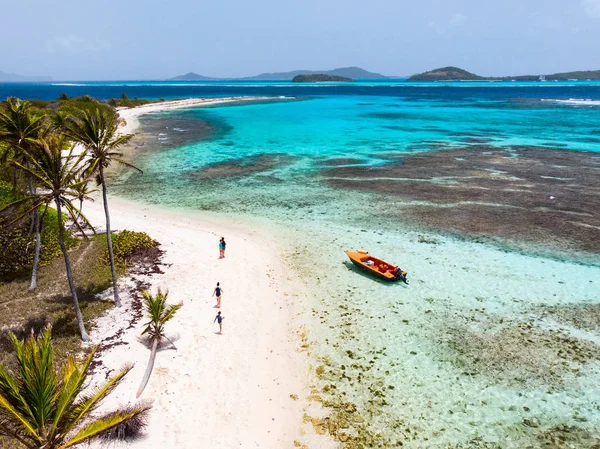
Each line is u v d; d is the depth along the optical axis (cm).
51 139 1830
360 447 1560
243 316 2366
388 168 5659
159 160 6222
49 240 3039
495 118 10700
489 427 1670
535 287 2705
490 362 2033
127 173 5478
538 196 4416
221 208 4138
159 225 3647
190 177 5284
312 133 8631
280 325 2306
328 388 1852
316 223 3762
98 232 3447
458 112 12356
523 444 1598
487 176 5184
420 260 3070
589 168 5444
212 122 10381
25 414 1019
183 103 15650
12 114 2259
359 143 7481
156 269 2856
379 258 3039
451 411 1744
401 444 1580
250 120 10812
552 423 1697
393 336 2222
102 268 2838
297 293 2636
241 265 2969
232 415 1680
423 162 5962
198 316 2333
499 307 2489
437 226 3681
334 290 2677
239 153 6712
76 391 1107
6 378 1010
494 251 3206
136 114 11819
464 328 2294
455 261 3052
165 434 1553
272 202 4322
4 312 2264
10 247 2794
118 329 2177
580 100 16362
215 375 1888
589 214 3897
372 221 3806
